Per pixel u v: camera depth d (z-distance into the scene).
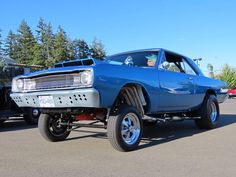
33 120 10.56
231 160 5.06
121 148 5.64
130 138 5.83
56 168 4.71
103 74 5.28
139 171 4.50
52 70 5.57
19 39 89.25
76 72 5.27
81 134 7.86
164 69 6.93
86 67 5.20
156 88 6.46
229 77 63.72
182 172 4.43
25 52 85.38
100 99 5.24
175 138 7.11
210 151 5.71
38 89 5.77
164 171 4.48
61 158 5.34
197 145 6.27
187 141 6.71
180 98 7.31
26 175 4.39
